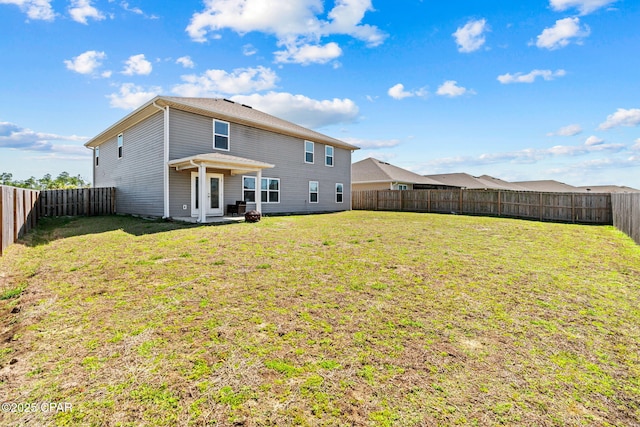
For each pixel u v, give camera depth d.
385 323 3.34
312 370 2.50
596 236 8.81
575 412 2.07
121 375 2.42
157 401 2.13
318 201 18.36
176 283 4.53
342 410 2.06
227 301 3.88
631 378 2.45
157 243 7.11
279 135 15.84
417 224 11.38
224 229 9.13
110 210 14.98
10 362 2.61
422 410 2.07
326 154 18.97
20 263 5.68
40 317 3.45
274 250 6.59
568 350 2.85
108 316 3.47
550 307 3.79
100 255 6.11
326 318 3.44
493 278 4.87
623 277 4.95
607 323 3.38
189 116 11.99
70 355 2.71
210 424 1.92
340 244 7.29
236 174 13.83
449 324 3.33
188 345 2.86
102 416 1.99
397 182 24.48
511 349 2.86
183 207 11.94
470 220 13.06
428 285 4.53
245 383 2.33
